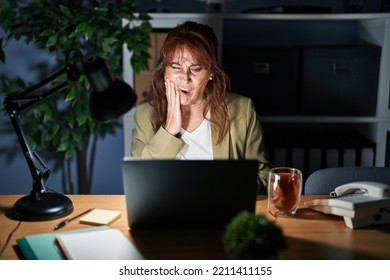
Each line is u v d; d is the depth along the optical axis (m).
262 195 1.72
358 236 1.40
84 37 2.65
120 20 2.66
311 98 2.68
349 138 2.86
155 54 2.61
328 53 2.63
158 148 1.82
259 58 2.62
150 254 1.30
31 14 2.63
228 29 3.00
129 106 1.46
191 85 1.89
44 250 1.29
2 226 1.46
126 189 1.38
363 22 2.86
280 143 2.73
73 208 1.59
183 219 1.41
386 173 1.80
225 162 1.36
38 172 1.57
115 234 1.37
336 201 1.47
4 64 2.95
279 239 1.06
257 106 2.68
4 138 3.06
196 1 2.93
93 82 1.42
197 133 1.98
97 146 3.12
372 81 2.67
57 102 2.95
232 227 1.08
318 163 2.71
